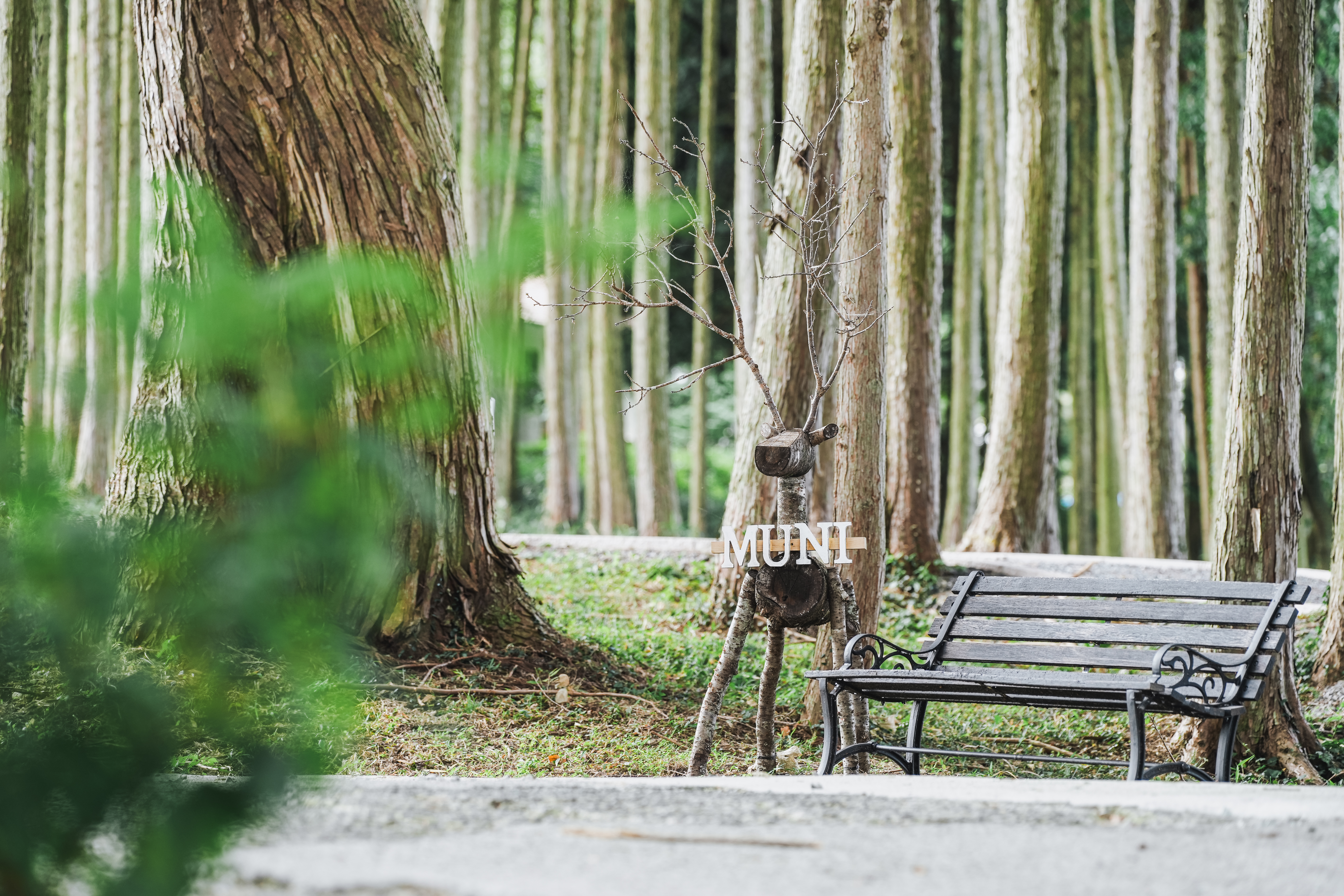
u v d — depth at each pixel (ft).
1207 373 96.43
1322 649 40.04
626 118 96.73
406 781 17.78
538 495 123.24
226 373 5.38
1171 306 73.61
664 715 34.27
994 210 87.86
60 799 6.55
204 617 5.61
